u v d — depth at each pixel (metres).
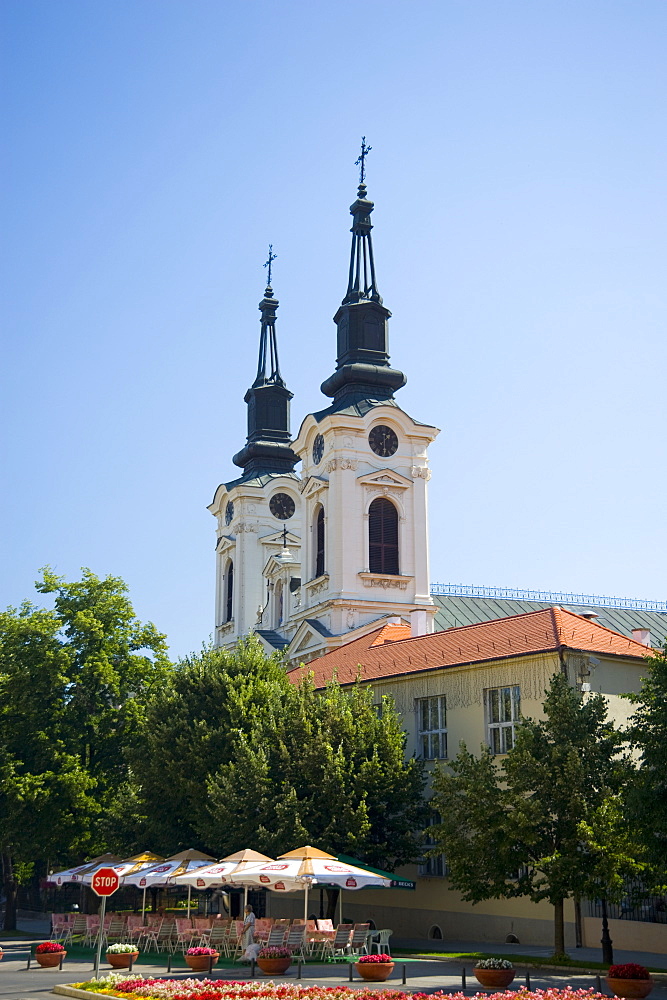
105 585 72.44
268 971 38.19
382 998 29.91
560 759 41.59
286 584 108.31
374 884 42.94
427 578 96.88
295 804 49.81
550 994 29.25
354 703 54.38
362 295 103.25
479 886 42.44
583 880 40.06
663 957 42.34
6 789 64.88
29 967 42.38
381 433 98.19
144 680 71.25
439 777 44.62
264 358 125.50
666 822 36.47
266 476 119.44
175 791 56.66
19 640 70.12
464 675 54.47
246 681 60.12
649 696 38.97
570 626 52.69
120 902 80.56
